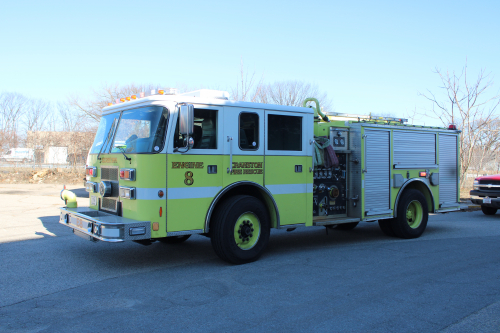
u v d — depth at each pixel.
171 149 5.54
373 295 4.68
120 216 5.84
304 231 9.59
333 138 7.56
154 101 5.63
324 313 4.11
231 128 6.09
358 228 10.06
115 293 4.72
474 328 3.77
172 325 3.79
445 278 5.38
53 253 6.75
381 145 7.97
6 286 4.98
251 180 6.27
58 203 13.62
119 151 5.95
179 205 5.62
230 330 3.68
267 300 4.49
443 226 10.21
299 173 6.83
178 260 6.39
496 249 7.26
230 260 5.99
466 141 19.19
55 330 3.67
